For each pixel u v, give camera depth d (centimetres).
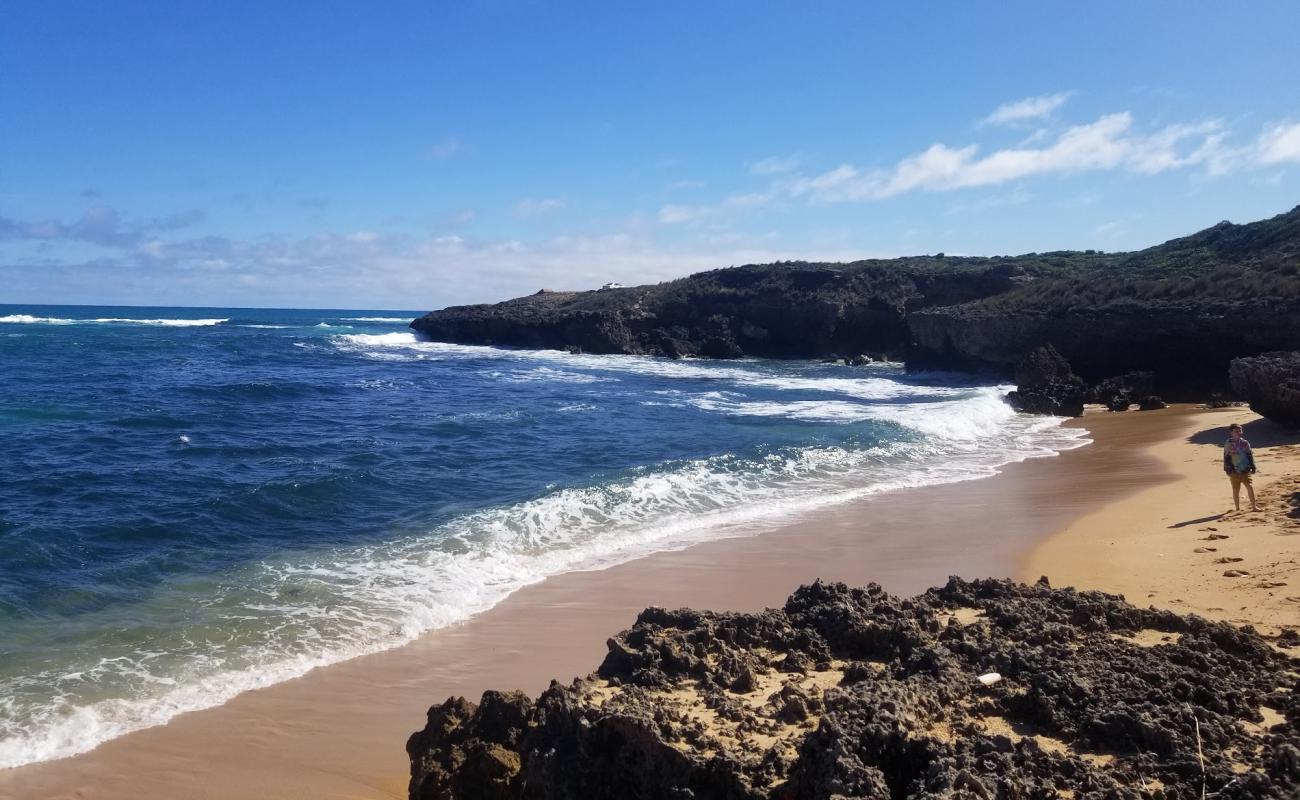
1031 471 1830
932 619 641
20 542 1222
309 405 3041
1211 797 408
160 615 964
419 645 881
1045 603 676
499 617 960
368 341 7388
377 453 2017
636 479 1673
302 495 1540
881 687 510
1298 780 409
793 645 634
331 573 1120
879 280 6078
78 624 935
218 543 1266
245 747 676
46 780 630
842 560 1170
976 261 6369
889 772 454
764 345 6259
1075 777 430
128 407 2805
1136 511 1377
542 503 1480
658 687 561
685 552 1223
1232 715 492
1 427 2350
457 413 2838
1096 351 3631
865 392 3703
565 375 4547
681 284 7194
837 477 1778
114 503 1488
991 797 407
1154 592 885
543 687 777
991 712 509
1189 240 5012
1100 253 6094
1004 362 4022
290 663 834
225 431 2384
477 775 532
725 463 1861
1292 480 1430
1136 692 502
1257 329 3062
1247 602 806
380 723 715
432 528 1348
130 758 660
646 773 475
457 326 7625
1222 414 2542
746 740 479
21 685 779
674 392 3688
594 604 1002
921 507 1494
